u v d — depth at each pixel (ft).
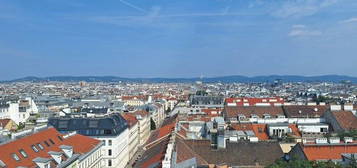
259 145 311.06
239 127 409.69
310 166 221.87
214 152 304.50
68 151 358.43
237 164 295.89
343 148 274.57
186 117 557.33
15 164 283.59
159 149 289.74
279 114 537.24
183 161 244.01
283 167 228.43
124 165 582.35
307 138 353.51
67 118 518.37
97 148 446.19
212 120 455.63
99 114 622.13
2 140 317.01
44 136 360.48
